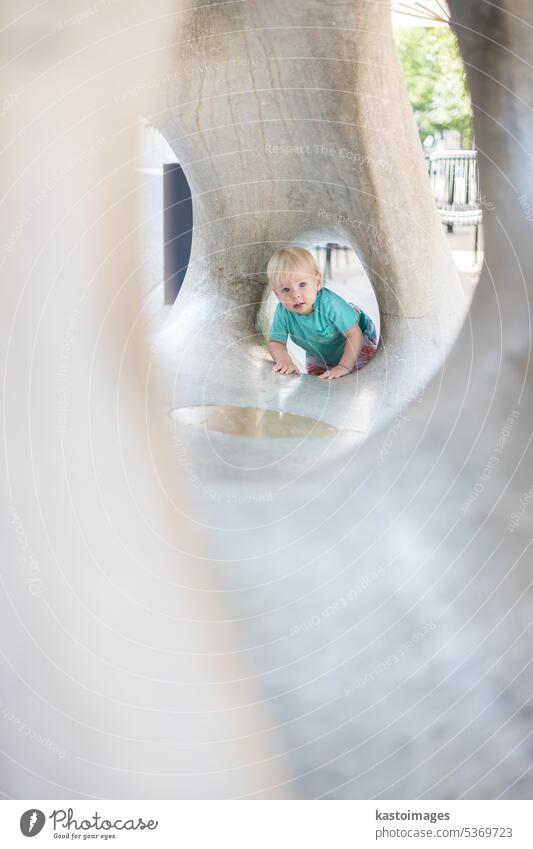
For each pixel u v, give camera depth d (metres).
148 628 3.02
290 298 4.47
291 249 4.53
